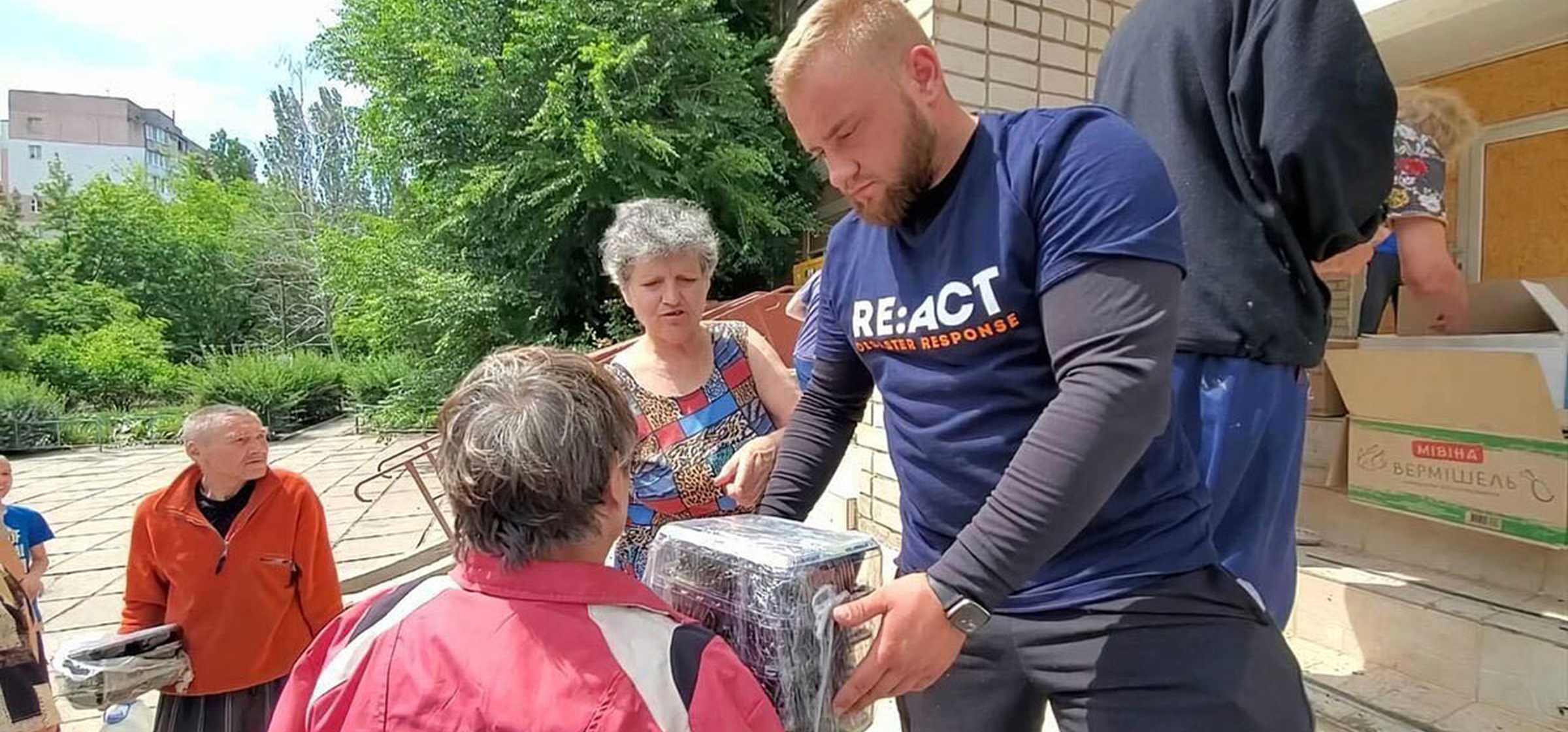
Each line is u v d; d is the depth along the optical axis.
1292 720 1.11
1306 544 2.72
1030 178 1.00
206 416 2.65
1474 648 2.10
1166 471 1.08
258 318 25.69
